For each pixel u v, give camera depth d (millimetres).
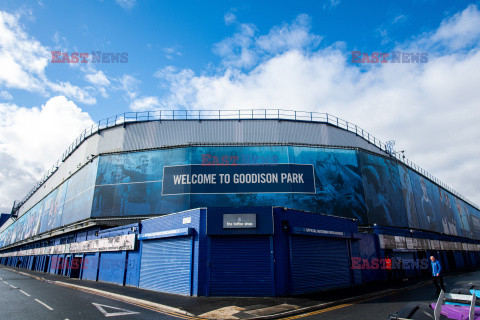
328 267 18016
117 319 10281
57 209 45594
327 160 33062
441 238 41594
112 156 35094
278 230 15789
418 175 47750
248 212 15672
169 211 30391
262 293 14445
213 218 15547
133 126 37031
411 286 19484
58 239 42000
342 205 31672
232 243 15367
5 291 18812
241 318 10102
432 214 47781
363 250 22719
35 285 23156
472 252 55750
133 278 20625
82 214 35156
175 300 13680
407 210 39500
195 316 10648
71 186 42031
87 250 29469
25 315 10984
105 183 34000
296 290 15266
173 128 35781
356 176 33531
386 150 48000
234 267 14914
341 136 38438
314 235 17422
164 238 18266
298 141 35438
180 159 32125
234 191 30438
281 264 15188
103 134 39469
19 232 71375
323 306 12250
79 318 10469
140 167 33406
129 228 22672
